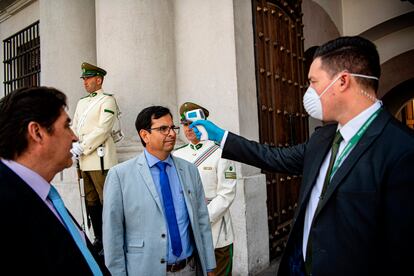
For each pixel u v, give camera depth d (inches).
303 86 245.1
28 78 297.0
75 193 195.6
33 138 48.8
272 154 82.9
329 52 63.4
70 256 46.9
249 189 166.1
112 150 167.3
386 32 352.5
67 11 231.6
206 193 121.6
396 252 51.1
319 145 70.4
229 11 175.6
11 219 43.6
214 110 179.3
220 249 122.7
